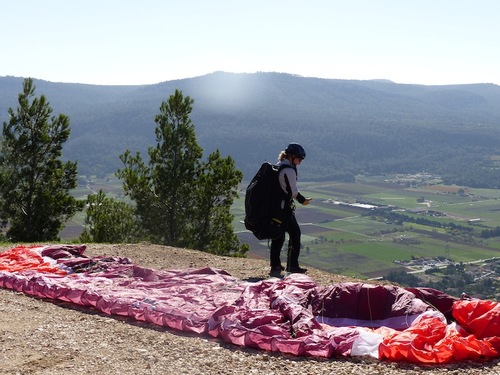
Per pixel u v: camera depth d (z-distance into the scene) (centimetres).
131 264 879
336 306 623
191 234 2266
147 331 607
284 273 902
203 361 515
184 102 2359
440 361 501
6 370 488
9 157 2483
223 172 2278
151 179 2314
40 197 2456
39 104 2514
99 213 2389
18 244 1266
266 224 864
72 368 494
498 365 494
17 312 668
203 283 770
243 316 598
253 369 496
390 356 510
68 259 927
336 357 525
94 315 668
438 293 624
